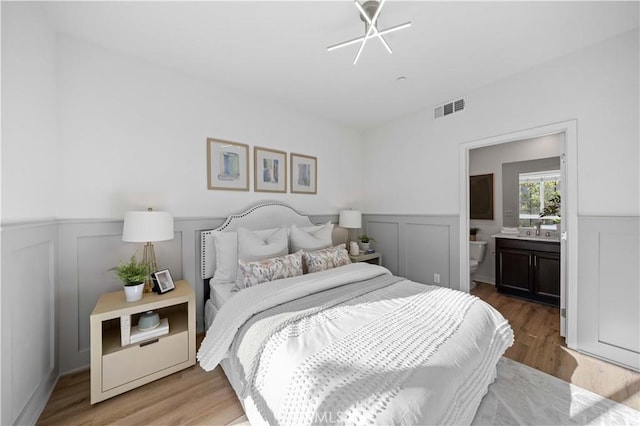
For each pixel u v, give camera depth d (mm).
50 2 1532
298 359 1040
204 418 1442
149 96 2195
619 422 1396
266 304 1566
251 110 2824
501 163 3996
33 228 1427
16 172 1312
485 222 4164
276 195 3041
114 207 2031
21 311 1318
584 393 1617
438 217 3107
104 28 1780
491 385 1692
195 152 2443
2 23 1216
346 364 985
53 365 1701
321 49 2047
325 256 2424
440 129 3072
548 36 1913
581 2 1597
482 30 1844
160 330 1777
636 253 1843
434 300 1678
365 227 4039
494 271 4039
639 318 1830
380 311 1503
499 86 2559
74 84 1863
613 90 1930
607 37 1934
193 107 2432
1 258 1137
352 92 2789
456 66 2305
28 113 1438
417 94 2848
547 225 3621
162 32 1832
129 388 1617
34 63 1505
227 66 2279
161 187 2254
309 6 1612
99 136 1965
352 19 1732
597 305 2008
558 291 3105
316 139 3459
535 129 2320
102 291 1988
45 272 1607
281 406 944
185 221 2363
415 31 1846
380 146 3809
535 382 1724
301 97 2906
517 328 2531
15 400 1255
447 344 1160
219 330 1545
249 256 2273
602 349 1983
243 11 1645
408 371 946
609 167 1950
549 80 2238
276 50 2057
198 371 1852
